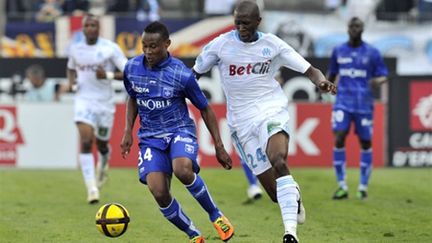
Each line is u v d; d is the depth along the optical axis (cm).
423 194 4622
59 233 3422
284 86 6062
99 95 4453
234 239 3266
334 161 4506
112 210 2830
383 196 4547
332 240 3253
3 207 4138
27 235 3381
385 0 6988
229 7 7206
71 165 5919
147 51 2792
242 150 3078
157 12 6994
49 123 5897
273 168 2892
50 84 6103
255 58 2981
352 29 4531
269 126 2934
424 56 6831
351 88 4550
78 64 4428
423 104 5938
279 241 3231
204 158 5838
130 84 2880
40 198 4462
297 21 6756
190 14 6969
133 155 5806
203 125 5809
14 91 6128
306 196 4528
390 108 5938
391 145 5947
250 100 3012
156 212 3956
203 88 6022
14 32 6681
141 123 2905
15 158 5903
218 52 3012
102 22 6575
